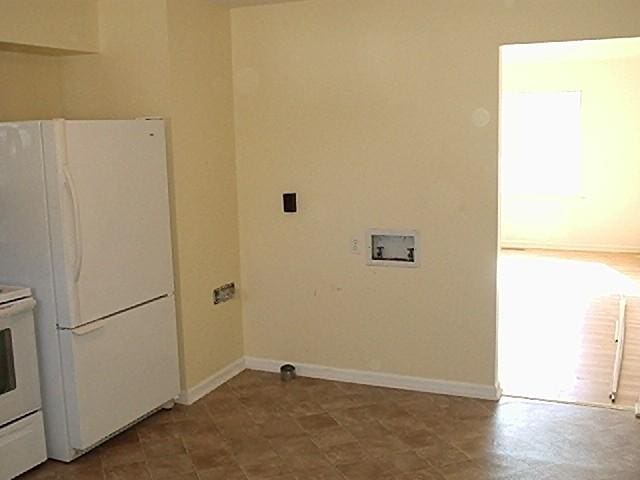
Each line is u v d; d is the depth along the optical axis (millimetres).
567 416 3881
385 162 4188
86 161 3342
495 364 4125
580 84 8617
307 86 4305
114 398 3584
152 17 3877
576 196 8875
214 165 4336
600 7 3627
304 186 4414
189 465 3416
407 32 4020
